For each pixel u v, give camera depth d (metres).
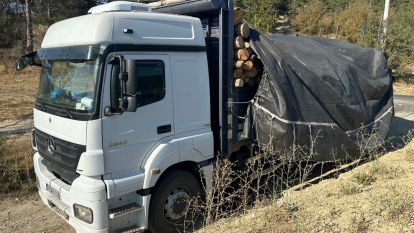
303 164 6.91
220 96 5.65
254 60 6.08
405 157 6.86
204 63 5.42
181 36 5.12
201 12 5.75
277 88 5.80
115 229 4.62
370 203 4.76
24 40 32.59
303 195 5.55
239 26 5.83
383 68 7.37
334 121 6.40
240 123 6.11
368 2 44.00
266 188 6.14
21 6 35.09
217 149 5.77
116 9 4.99
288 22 42.03
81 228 4.57
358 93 6.75
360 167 6.68
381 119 7.13
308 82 6.18
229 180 5.76
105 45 4.36
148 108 4.77
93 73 4.42
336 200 5.09
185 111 5.20
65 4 38.94
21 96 16.39
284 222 4.64
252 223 4.79
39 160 5.50
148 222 4.97
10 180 7.03
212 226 5.08
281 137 5.89
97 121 4.36
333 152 6.46
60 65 5.00
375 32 22.12
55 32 5.18
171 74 5.00
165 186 5.02
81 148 4.43
